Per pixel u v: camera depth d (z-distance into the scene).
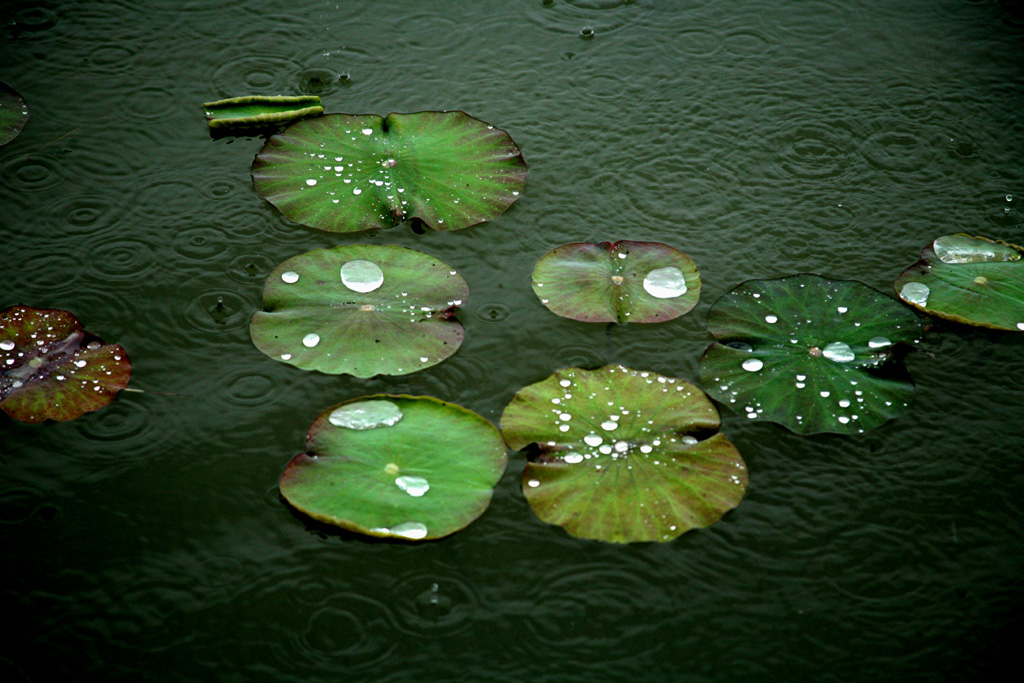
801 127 2.59
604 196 2.51
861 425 2.32
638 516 2.26
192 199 2.48
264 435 2.31
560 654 2.20
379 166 2.52
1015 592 2.24
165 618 2.21
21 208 2.46
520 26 2.71
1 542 2.24
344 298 2.39
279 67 2.63
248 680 2.18
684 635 2.21
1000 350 2.38
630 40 2.69
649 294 2.41
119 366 2.35
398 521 2.25
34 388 2.32
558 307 2.40
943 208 2.51
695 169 2.54
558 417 2.32
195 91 2.60
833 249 2.47
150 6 2.70
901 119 2.60
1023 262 2.45
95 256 2.43
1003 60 2.68
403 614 2.21
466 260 2.45
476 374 2.36
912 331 2.39
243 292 2.41
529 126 2.58
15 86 2.58
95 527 2.25
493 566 2.24
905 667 2.20
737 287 2.42
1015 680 2.19
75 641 2.20
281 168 2.51
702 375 2.36
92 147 2.53
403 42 2.68
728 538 2.26
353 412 2.31
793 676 2.19
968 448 2.31
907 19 2.73
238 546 2.25
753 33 2.71
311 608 2.22
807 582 2.24
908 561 2.25
